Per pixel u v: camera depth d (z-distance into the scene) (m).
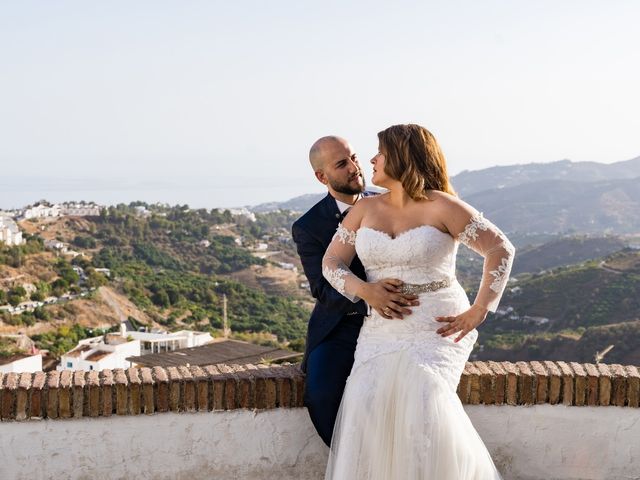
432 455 3.09
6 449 3.57
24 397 3.57
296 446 3.81
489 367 3.99
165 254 141.38
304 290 127.56
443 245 3.30
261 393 3.76
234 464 3.77
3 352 51.91
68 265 102.12
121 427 3.67
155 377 3.78
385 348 3.29
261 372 3.90
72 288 93.94
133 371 3.91
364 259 3.42
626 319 71.06
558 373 3.86
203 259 141.50
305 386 3.72
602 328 60.31
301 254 3.82
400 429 3.16
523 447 3.86
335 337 3.70
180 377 3.78
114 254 135.50
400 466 3.13
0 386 3.59
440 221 3.32
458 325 3.25
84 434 3.63
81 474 3.64
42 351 56.06
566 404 3.84
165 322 87.69
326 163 3.76
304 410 3.80
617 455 3.86
